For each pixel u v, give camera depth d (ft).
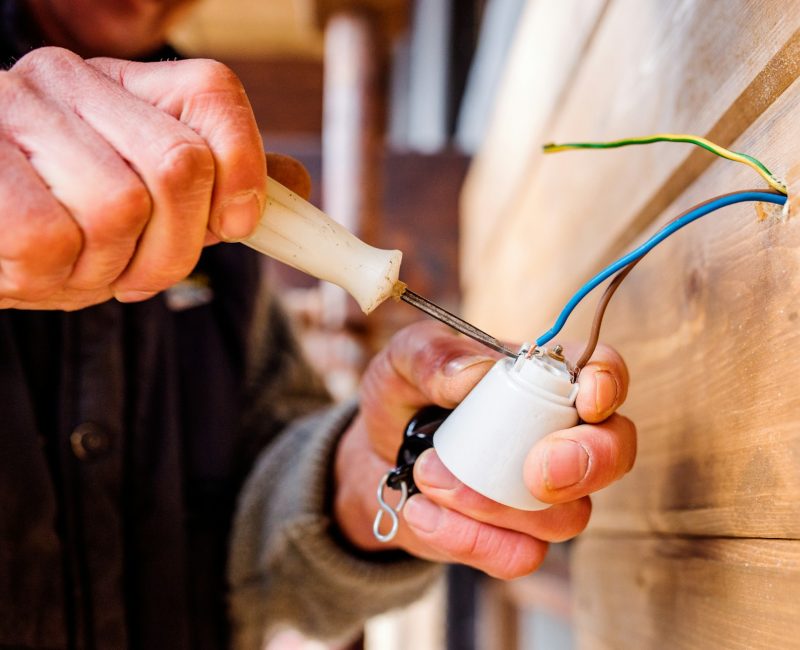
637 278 2.05
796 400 1.18
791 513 1.20
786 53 1.22
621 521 2.16
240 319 3.16
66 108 1.19
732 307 1.42
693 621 1.61
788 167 1.21
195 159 1.14
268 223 1.32
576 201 2.80
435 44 6.88
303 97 6.63
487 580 5.72
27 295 1.17
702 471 1.55
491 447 1.34
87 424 2.51
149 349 2.76
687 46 1.65
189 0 2.96
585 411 1.32
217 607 3.02
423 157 5.87
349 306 4.93
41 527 2.35
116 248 1.16
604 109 2.40
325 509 2.61
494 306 4.93
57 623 2.36
